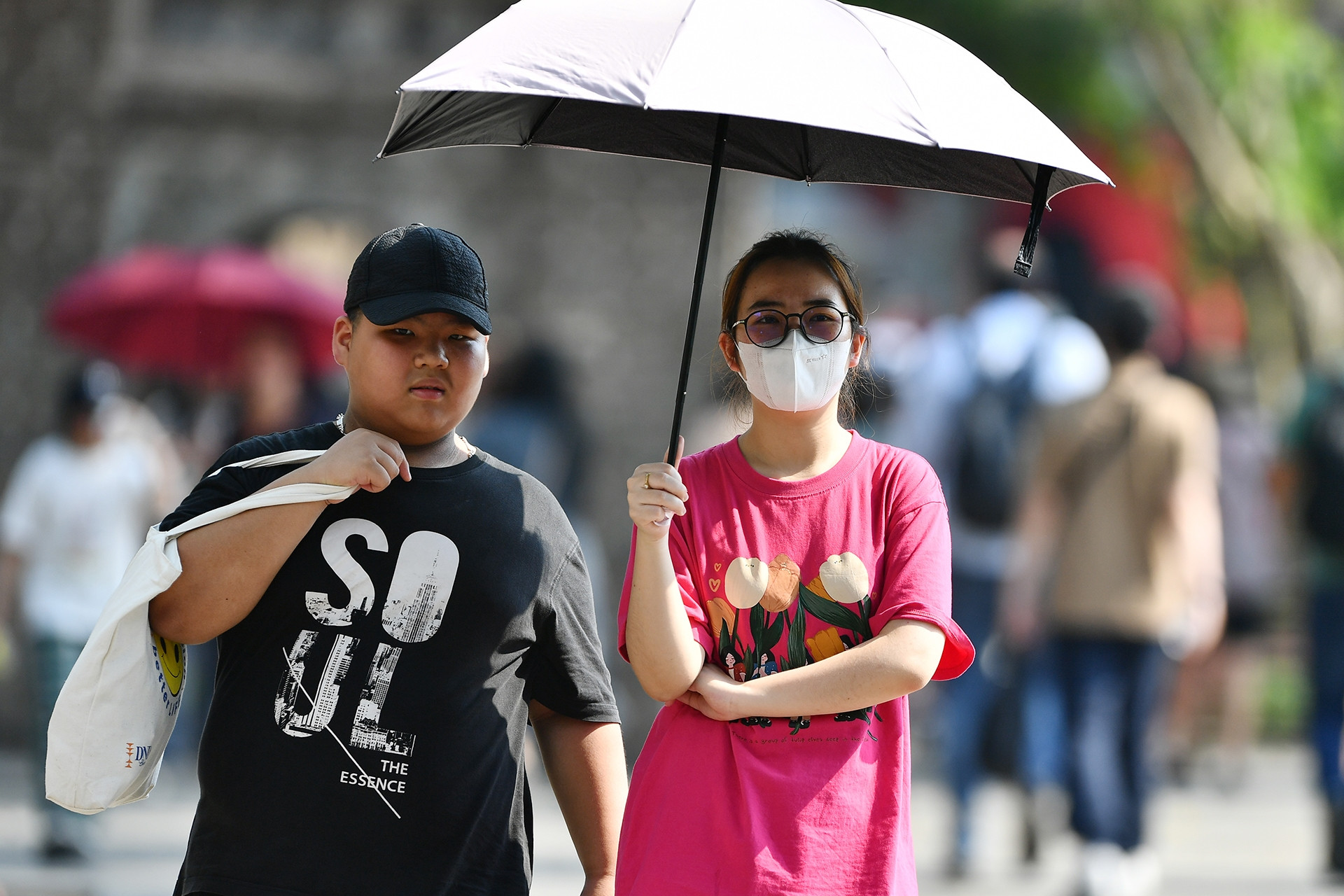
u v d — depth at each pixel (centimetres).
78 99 4472
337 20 4575
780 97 1133
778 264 1287
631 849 1267
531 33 1185
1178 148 5791
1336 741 3153
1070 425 2809
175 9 4569
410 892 1162
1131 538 2753
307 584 1183
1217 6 5262
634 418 4475
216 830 1173
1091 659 2753
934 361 3203
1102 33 5200
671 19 1180
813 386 1268
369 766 1164
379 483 1168
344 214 4547
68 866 2908
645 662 1251
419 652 1183
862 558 1282
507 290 4506
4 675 4241
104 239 4478
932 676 1301
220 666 1212
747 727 1260
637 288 4497
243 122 4531
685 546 1291
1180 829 3672
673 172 4500
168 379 4503
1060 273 6656
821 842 1232
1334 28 6325
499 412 3434
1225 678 4369
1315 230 5434
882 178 1466
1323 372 3300
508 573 1211
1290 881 3070
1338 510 3166
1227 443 4466
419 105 1327
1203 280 5916
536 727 1314
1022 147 1204
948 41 1284
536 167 4519
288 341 3953
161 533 1170
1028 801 3147
